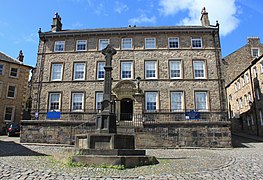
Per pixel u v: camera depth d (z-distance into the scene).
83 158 8.47
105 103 10.98
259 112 28.44
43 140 19.08
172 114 23.36
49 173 7.03
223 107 23.23
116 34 26.03
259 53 38.62
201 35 25.53
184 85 24.09
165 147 17.80
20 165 8.29
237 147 18.42
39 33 26.55
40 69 25.69
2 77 32.97
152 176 6.95
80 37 26.45
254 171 7.90
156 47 25.41
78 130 19.06
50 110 24.45
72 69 25.47
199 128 18.39
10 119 32.91
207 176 7.03
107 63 11.97
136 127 18.19
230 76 39.28
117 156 8.45
